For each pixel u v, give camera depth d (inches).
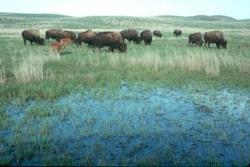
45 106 417.1
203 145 308.3
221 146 307.1
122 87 539.2
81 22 4616.1
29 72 565.6
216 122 377.4
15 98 447.2
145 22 4879.4
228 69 709.3
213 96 498.6
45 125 345.7
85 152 285.1
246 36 2274.9
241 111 424.5
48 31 1443.2
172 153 287.4
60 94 474.0
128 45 1258.6
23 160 267.7
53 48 952.9
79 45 1175.6
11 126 343.6
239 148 303.3
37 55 828.0
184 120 380.5
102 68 690.2
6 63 735.1
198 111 419.5
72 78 576.7
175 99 476.1
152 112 407.5
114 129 341.7
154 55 797.9
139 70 668.7
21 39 1533.0
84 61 756.0
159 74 630.5
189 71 671.8
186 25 5049.2
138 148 296.7
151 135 329.1
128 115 392.2
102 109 414.3
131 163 265.7
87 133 327.0
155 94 501.4
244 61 759.1
